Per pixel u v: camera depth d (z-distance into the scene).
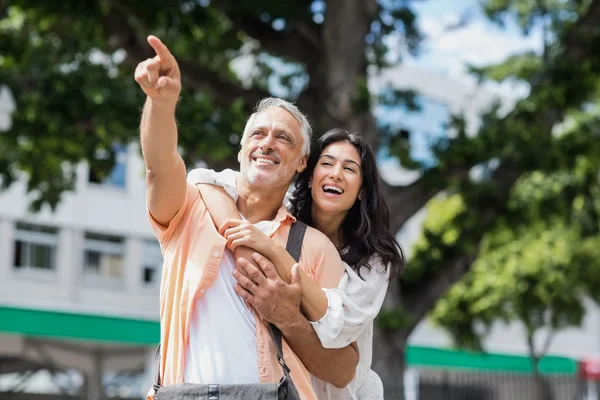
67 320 17.19
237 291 3.50
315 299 3.53
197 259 3.53
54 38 12.88
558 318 25.38
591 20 13.63
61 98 11.66
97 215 26.25
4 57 12.45
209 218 3.63
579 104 13.52
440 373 27.67
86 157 12.98
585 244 23.42
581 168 15.60
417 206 12.91
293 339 3.51
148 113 3.36
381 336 12.54
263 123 3.74
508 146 12.58
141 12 11.57
